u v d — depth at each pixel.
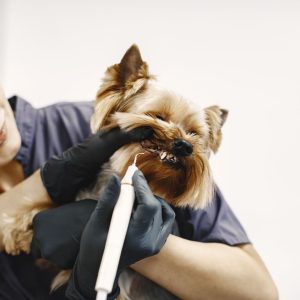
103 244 0.68
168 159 0.80
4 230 0.89
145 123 0.80
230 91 1.21
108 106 0.83
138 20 1.33
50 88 1.30
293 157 1.15
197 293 0.85
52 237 0.80
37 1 1.35
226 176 1.14
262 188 1.14
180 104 0.84
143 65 0.84
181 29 1.30
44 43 1.33
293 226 1.10
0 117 0.92
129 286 0.91
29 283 0.93
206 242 0.94
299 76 1.22
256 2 1.30
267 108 1.19
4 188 1.00
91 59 1.32
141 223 0.68
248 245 0.96
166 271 0.83
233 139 1.17
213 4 1.32
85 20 1.34
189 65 1.25
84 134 1.05
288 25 1.28
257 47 1.26
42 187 0.90
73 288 0.75
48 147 1.03
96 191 0.87
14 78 1.30
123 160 0.82
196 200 0.83
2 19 1.33
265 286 0.88
